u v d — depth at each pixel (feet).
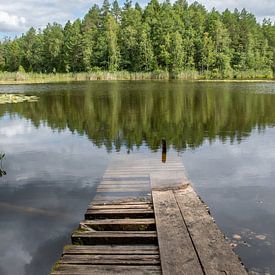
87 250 19.40
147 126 62.08
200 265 17.34
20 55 352.08
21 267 19.48
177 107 86.38
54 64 320.09
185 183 29.32
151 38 290.35
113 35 285.23
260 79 242.99
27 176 35.19
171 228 21.15
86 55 284.82
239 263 17.46
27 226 23.88
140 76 254.68
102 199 26.91
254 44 295.69
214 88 151.02
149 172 33.24
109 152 44.29
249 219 24.00
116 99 105.91
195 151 43.62
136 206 25.22
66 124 65.72
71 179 34.09
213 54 269.64
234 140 49.55
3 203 27.96
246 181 32.17
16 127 63.36
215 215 24.82
